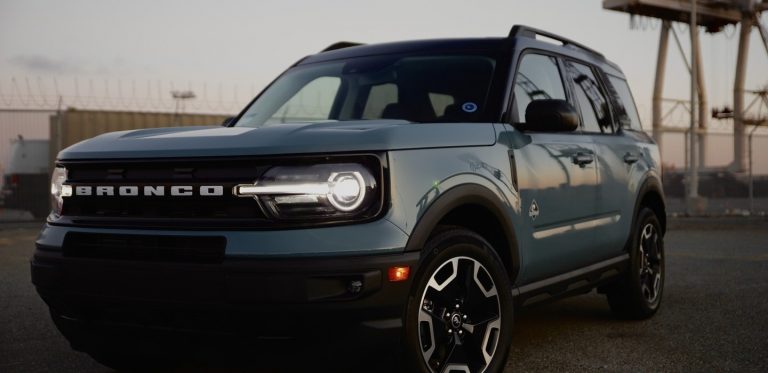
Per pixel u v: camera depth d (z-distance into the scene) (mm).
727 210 19281
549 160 3855
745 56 27438
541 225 3738
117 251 2928
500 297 3328
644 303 4992
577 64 4699
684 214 18625
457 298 3135
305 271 2629
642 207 5230
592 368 3826
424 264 2916
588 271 4285
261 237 2678
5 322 5078
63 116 16859
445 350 3105
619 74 5469
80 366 3922
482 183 3248
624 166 4797
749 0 27344
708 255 9180
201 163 2812
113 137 3236
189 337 2855
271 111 4254
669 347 4285
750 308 5473
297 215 2699
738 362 3938
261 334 2717
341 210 2719
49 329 4852
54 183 3215
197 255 2760
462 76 3920
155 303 2816
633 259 4879
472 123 3418
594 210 4324
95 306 2986
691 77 19906
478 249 3211
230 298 2678
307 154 2721
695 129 19703
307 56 4750
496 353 3305
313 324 2678
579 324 4953
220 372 3738
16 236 12555
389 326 2773
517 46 4027
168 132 3273
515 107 3801
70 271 2988
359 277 2672
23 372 3803
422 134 3039
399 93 3963
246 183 2719
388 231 2748
